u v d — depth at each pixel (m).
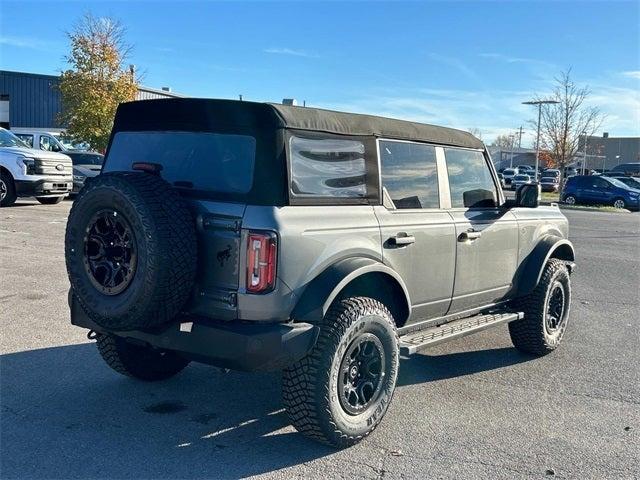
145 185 3.79
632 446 4.39
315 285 3.96
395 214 4.66
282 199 3.88
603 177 34.53
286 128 3.95
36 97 40.97
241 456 4.04
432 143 5.16
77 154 20.69
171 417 4.60
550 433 4.57
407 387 5.46
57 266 9.47
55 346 6.03
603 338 7.25
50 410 4.63
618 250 15.55
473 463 4.06
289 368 4.01
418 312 4.96
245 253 3.77
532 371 6.01
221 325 3.82
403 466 3.98
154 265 3.62
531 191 5.85
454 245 5.16
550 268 6.36
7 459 3.89
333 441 4.09
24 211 16.11
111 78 30.88
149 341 4.09
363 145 4.48
